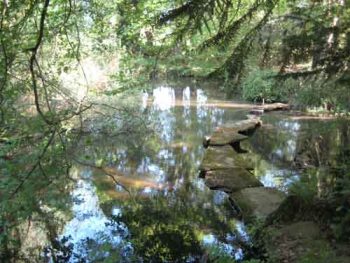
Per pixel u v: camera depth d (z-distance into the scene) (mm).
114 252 6344
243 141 12805
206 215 7633
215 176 9289
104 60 11867
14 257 6176
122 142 11938
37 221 7055
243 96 19594
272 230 6312
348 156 7371
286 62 4406
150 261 6117
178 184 9227
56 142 6645
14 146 6059
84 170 9836
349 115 12391
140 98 19125
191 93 21844
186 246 6523
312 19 4504
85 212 7641
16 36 5090
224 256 5730
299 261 5227
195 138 13078
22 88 6129
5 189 5562
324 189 6648
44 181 5852
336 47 4402
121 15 8766
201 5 3639
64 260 6078
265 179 9188
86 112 11672
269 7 4059
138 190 8859
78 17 7336
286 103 17859
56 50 7867
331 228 5715
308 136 12391
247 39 4086
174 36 4043
